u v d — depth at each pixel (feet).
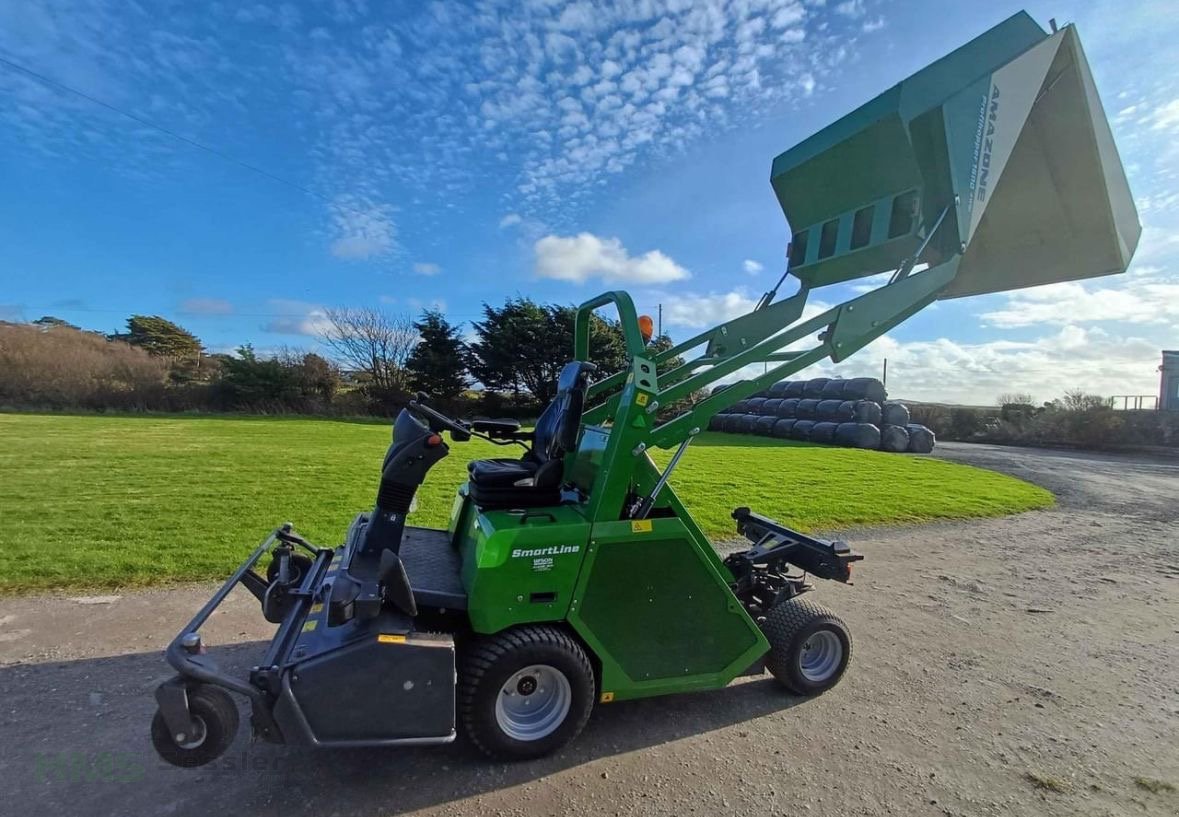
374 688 8.44
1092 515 34.86
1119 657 15.06
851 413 74.23
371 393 101.81
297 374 97.25
